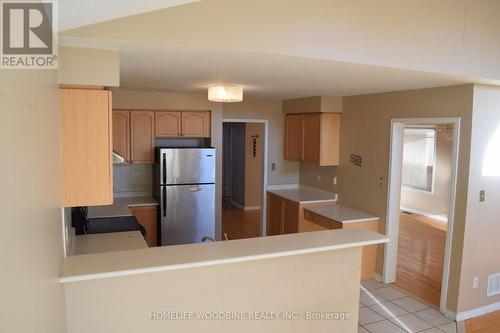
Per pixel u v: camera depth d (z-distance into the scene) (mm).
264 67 2945
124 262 2293
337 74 3262
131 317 2365
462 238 3965
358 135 5270
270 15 2412
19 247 919
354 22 2699
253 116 6250
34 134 1172
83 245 3135
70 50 2287
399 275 5215
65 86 2342
